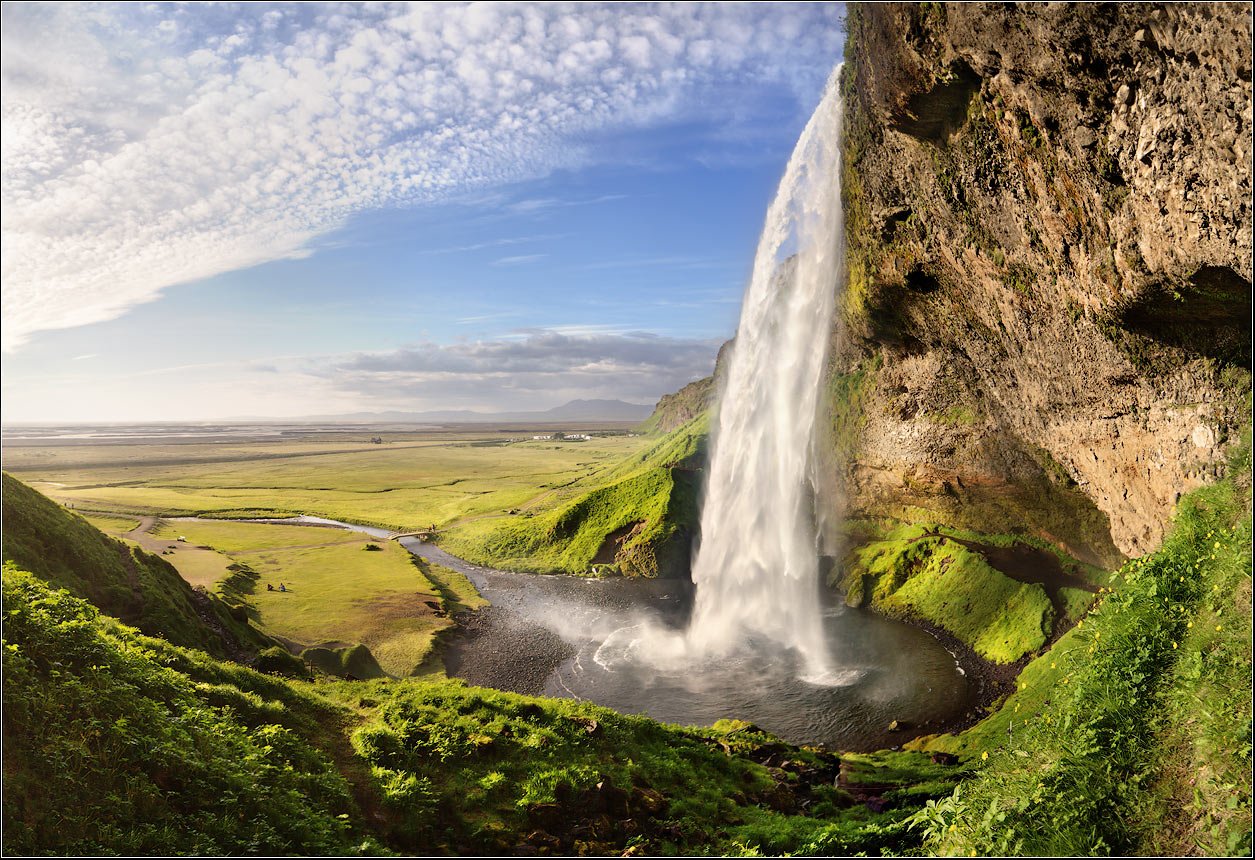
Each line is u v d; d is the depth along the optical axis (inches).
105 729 537.6
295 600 2079.2
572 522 3211.1
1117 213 713.0
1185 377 826.2
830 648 1780.3
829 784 983.6
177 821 490.9
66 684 553.6
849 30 1122.0
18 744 475.2
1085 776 417.1
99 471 6761.8
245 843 490.9
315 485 5585.6
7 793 434.6
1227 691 380.5
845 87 1235.9
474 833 633.0
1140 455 976.9
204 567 2233.0
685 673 1681.8
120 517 3663.9
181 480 5964.6
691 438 3890.3
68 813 448.5
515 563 3011.8
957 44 789.2
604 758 842.8
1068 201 796.0
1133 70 591.2
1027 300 1032.2
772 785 901.8
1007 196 916.6
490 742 782.5
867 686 1514.5
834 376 2484.0
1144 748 414.3
